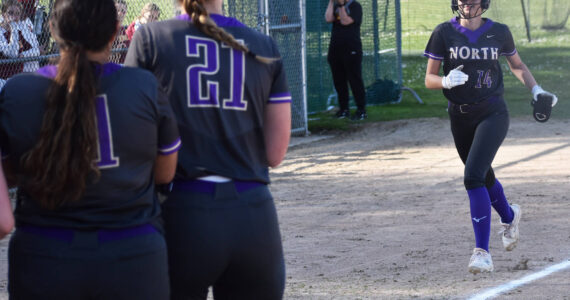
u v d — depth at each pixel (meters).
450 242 8.81
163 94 3.63
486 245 7.11
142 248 3.47
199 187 3.83
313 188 12.59
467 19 7.53
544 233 8.95
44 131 3.33
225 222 3.80
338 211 10.84
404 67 27.88
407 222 9.93
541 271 7.45
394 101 21.92
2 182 3.42
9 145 3.47
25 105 3.40
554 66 23.97
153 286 3.52
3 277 8.07
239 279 4.01
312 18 20.48
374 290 7.09
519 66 7.91
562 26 27.31
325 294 7.02
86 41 3.47
